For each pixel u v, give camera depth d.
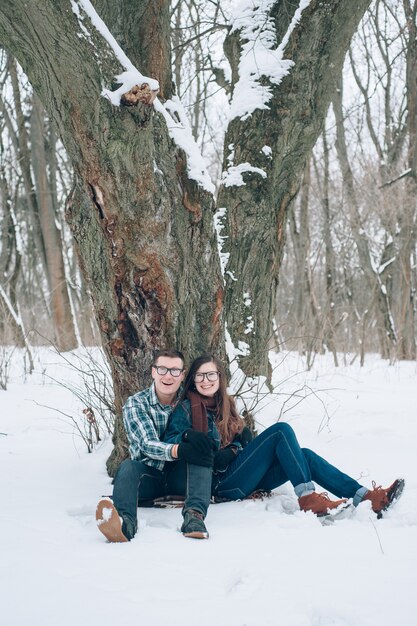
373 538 2.98
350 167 16.20
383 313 14.85
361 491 3.42
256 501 3.72
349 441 5.27
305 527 3.19
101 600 2.31
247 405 4.63
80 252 3.96
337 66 4.92
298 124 4.96
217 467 3.68
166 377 3.55
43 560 2.71
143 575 2.55
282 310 22.83
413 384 8.77
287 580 2.49
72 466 4.50
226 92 6.31
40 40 3.25
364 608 2.26
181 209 3.87
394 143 15.80
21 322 9.56
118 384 4.05
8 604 2.29
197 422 3.59
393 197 14.22
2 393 7.63
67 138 3.56
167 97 4.15
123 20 3.94
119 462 4.18
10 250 15.38
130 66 3.42
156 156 3.71
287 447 3.51
